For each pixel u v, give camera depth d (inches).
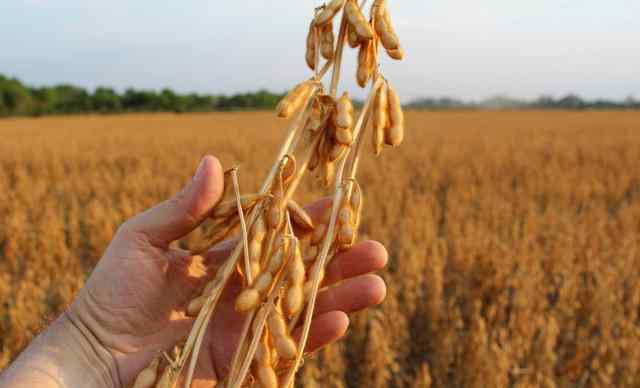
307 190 90.3
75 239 66.2
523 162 128.4
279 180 16.9
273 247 16.7
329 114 17.3
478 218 72.8
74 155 148.5
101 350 19.4
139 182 97.7
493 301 46.8
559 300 46.1
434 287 44.9
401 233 62.8
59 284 48.6
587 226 68.3
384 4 17.3
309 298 16.6
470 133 241.4
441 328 42.8
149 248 19.7
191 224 19.3
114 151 158.6
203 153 154.9
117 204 84.8
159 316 20.2
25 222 70.2
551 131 251.1
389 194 88.3
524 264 50.6
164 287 20.3
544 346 37.1
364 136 17.9
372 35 16.7
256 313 16.6
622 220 73.0
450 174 114.7
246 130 269.0
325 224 17.6
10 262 58.1
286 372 16.9
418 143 185.0
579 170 120.3
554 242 58.7
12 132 264.5
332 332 20.6
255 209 17.2
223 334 20.8
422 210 74.2
